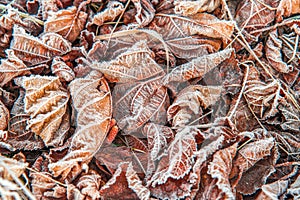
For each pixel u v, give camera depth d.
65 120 0.57
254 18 0.62
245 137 0.58
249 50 0.61
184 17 0.60
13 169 0.55
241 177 0.58
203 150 0.56
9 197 0.54
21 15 0.59
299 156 0.60
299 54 0.61
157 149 0.57
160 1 0.60
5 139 0.56
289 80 0.61
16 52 0.57
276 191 0.56
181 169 0.56
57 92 0.57
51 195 0.55
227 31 0.60
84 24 0.59
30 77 0.56
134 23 0.59
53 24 0.58
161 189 0.56
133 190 0.55
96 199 0.55
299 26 0.62
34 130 0.56
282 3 0.61
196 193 0.56
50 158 0.56
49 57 0.58
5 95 0.58
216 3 0.61
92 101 0.56
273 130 0.60
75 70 0.58
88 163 0.56
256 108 0.60
